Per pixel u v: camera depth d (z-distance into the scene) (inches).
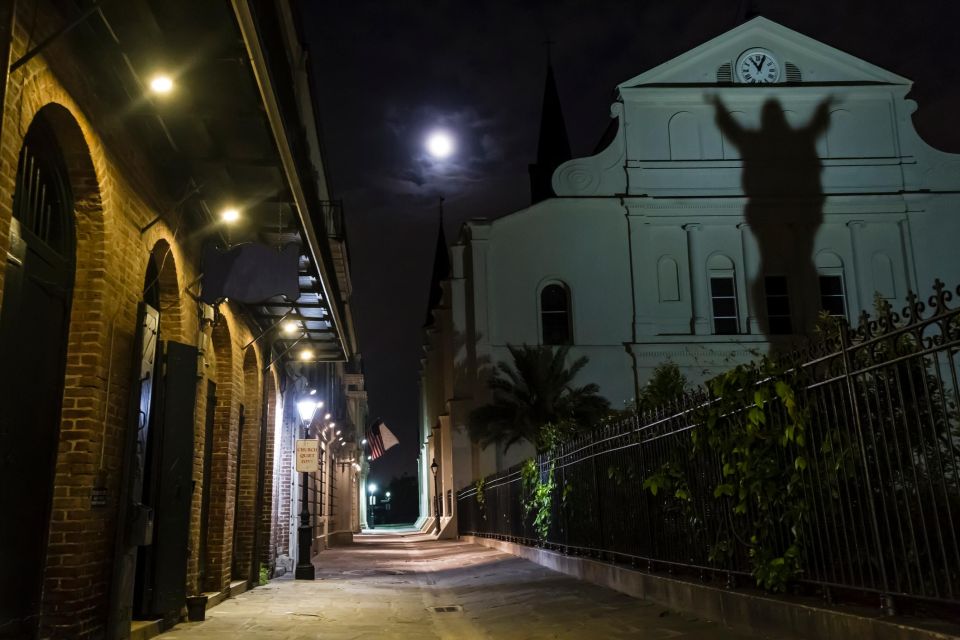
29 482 254.4
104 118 278.2
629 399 1504.7
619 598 402.9
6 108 209.5
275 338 631.8
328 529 1262.3
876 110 1626.5
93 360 279.3
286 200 374.3
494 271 1550.2
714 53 1632.6
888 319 219.9
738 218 1585.9
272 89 291.3
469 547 1080.8
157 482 344.5
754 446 285.7
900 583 214.2
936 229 1578.5
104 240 284.8
